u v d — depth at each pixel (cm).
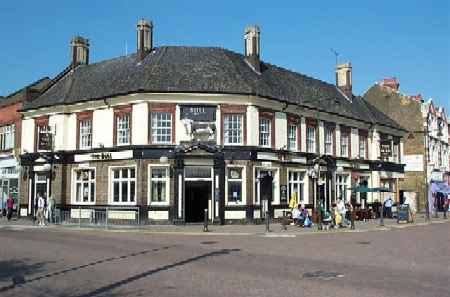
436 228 3150
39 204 3225
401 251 1817
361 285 1120
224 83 3275
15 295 1023
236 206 3219
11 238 2252
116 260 1520
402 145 5138
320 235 2586
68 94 3650
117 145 3284
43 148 3534
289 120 3628
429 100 5703
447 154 6412
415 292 1039
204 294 1015
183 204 3133
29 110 3788
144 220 3125
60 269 1346
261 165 3344
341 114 4100
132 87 3225
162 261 1504
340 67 4722
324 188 3903
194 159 3162
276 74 3912
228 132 3266
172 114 3198
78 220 3356
